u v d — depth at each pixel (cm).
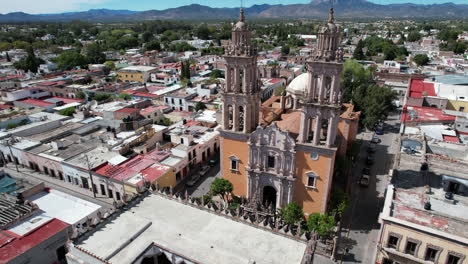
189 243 3838
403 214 4075
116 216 4306
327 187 5450
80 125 9488
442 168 5247
